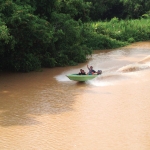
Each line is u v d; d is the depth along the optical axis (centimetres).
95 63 3219
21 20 2584
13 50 2697
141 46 4597
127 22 5697
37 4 3117
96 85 2328
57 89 2241
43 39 2719
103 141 1444
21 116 1753
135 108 1831
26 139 1480
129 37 5169
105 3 7375
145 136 1484
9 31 2555
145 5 7162
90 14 7138
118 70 2805
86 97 2047
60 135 1515
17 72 2797
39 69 2870
